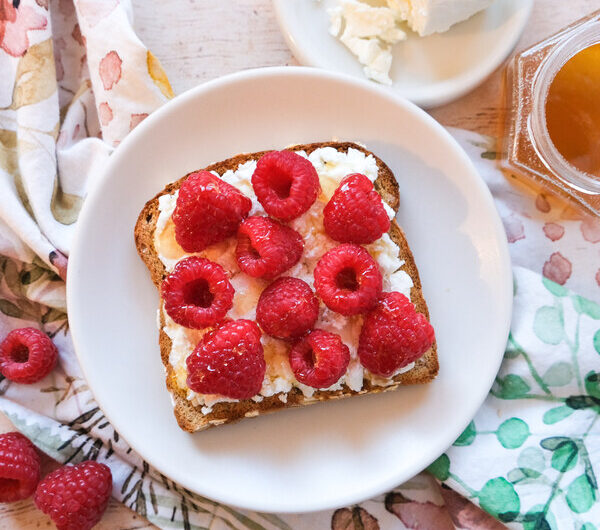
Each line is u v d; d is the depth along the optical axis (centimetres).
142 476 45
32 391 45
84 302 42
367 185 40
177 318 39
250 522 44
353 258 39
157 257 43
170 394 42
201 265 39
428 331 39
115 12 44
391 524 45
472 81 45
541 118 43
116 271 43
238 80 43
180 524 44
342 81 43
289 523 44
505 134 45
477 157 46
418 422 43
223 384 39
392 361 39
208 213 39
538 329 44
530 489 43
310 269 41
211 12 46
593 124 44
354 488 42
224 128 44
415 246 44
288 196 40
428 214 44
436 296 44
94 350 42
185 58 46
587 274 46
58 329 46
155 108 44
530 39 46
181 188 40
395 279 41
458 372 43
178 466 42
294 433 43
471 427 44
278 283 40
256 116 44
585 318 44
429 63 45
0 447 43
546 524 43
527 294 44
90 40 44
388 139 44
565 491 43
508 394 44
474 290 43
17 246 44
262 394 41
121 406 42
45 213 44
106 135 45
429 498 45
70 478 43
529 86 44
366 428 43
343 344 40
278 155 40
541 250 46
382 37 45
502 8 45
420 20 44
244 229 40
